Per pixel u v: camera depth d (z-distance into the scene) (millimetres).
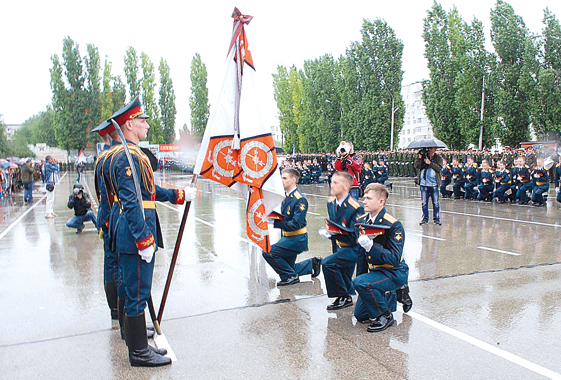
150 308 4230
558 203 14875
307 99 47812
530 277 6125
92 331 4516
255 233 4492
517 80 27484
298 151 56250
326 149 44219
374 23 36656
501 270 6500
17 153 84000
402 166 30328
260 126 4480
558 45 26703
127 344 3768
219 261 7332
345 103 40875
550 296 5340
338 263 4957
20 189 25172
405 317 4758
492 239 8805
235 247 8414
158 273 6625
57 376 3604
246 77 4461
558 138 26188
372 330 4371
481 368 3619
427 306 5070
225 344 4148
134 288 3713
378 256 4387
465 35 30359
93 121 59594
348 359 3812
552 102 26078
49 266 7176
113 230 3803
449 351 3936
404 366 3672
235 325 4602
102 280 6320
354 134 38344
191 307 5148
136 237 3539
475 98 29938
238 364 3754
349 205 5016
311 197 17766
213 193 20094
